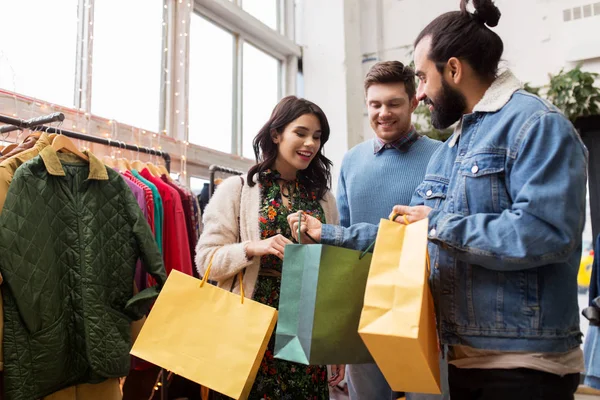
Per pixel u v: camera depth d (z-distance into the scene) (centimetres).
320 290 110
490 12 114
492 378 103
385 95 188
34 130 187
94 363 148
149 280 197
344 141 405
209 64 355
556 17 359
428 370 95
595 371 154
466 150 115
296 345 109
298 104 161
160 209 213
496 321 103
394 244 101
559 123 100
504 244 96
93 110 271
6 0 231
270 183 162
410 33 415
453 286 109
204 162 328
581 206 97
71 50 261
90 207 159
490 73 115
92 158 162
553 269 103
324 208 171
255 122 399
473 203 108
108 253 160
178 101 320
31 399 136
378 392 180
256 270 149
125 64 293
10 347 134
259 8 410
